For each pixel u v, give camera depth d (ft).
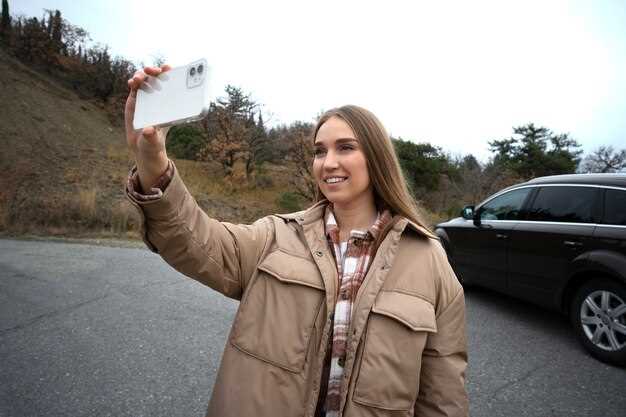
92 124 59.98
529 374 8.59
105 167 43.47
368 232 3.45
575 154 70.13
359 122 3.51
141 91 2.67
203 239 3.09
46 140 46.01
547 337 10.67
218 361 8.98
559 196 10.93
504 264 12.23
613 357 8.86
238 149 47.80
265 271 3.25
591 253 9.35
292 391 2.96
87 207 28.40
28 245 22.18
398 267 3.30
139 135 2.72
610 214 9.33
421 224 3.65
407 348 3.00
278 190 47.06
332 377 3.08
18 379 7.93
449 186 57.52
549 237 10.60
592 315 9.52
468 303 13.65
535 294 11.08
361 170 3.48
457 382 3.34
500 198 13.28
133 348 9.52
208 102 2.32
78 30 76.95
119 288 14.42
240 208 39.32
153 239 2.96
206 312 12.19
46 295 13.41
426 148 59.26
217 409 3.06
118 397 7.39
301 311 3.11
